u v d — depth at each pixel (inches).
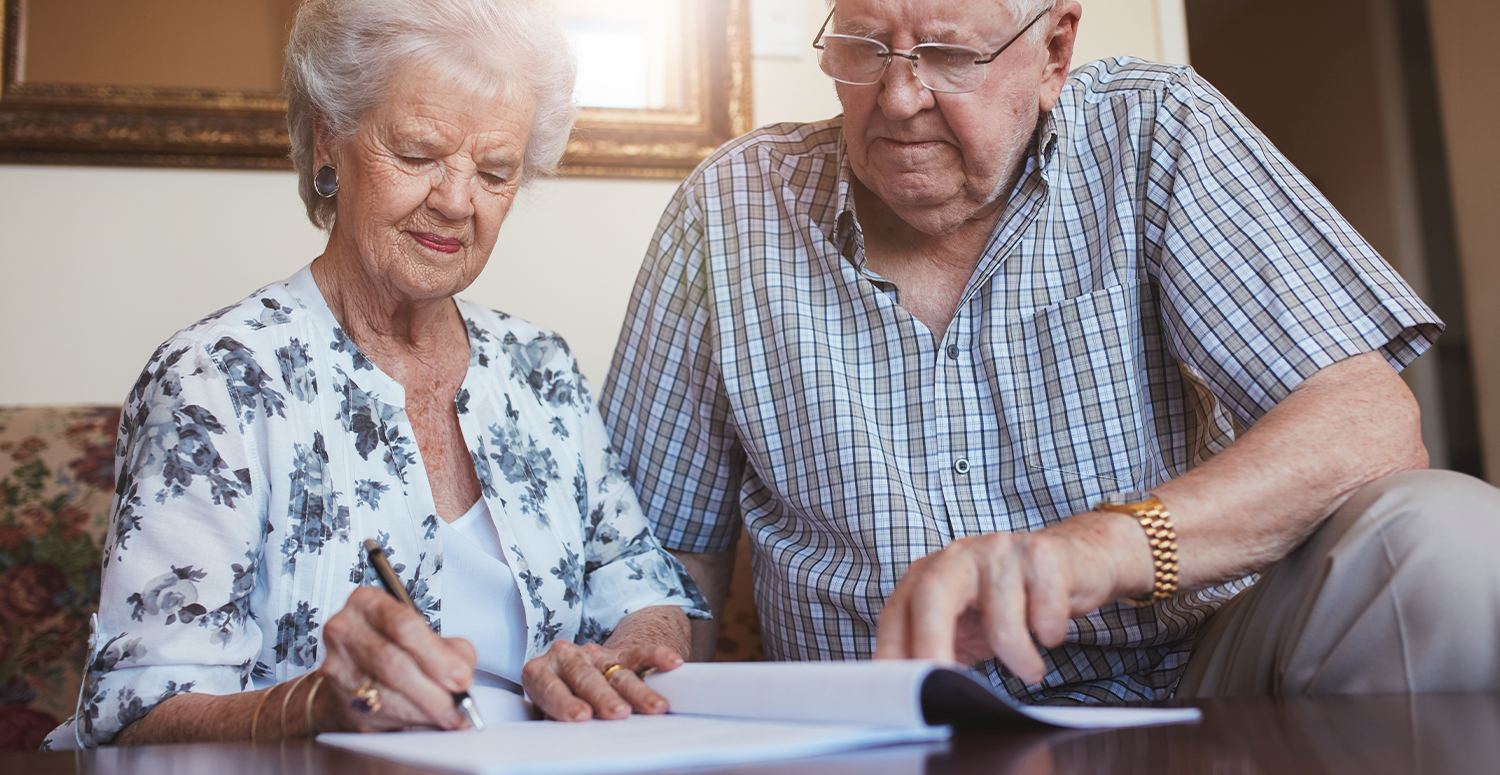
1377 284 41.2
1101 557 30.3
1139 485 47.3
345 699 28.5
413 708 28.0
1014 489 48.4
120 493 37.3
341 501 40.4
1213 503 33.0
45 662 60.5
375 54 40.2
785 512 52.9
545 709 33.0
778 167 54.7
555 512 47.4
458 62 40.8
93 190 72.4
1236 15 104.1
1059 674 46.6
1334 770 17.9
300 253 74.9
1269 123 105.3
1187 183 46.5
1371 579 30.0
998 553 27.3
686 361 55.2
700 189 56.4
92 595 61.7
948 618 25.3
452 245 42.8
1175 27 89.0
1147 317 49.0
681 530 56.2
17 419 63.1
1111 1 89.0
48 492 62.3
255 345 40.0
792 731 22.8
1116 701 46.1
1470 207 105.9
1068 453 47.7
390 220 41.4
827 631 49.8
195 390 37.7
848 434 48.9
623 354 57.5
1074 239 49.6
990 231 50.0
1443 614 28.6
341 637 28.8
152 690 33.4
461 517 44.6
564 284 78.1
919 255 50.9
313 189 45.3
